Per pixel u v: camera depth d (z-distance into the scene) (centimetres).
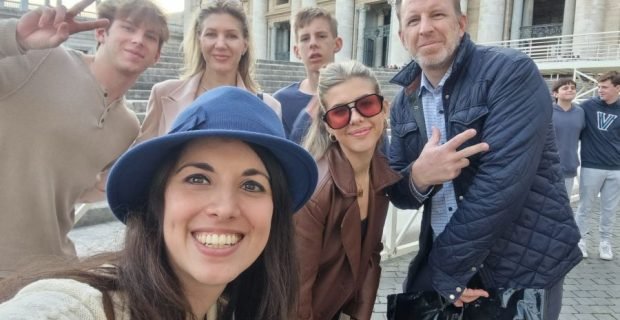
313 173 61
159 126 140
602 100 268
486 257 104
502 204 95
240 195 55
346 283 102
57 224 100
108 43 104
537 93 99
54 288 45
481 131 104
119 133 110
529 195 104
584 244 270
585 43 1001
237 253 55
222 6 143
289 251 64
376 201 106
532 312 99
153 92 143
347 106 97
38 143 95
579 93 718
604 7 1065
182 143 53
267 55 1981
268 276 64
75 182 102
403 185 111
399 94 126
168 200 53
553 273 102
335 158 100
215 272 53
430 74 112
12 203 93
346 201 97
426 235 120
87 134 100
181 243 53
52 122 95
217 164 53
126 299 49
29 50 87
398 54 1370
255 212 55
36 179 95
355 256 99
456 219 101
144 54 107
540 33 1272
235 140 53
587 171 270
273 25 1952
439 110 112
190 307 53
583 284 226
